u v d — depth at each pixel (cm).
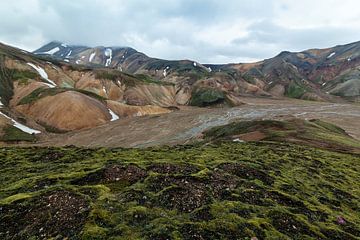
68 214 1750
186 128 12962
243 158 3928
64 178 2450
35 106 14500
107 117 14800
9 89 16738
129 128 13262
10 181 2889
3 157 4150
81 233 1566
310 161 4619
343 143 7275
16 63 19100
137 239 1538
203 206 1939
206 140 9388
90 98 15262
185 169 2625
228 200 2119
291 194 2631
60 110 13862
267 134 7844
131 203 1920
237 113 16875
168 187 2134
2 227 1744
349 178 4081
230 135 8931
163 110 17750
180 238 1581
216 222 1772
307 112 18350
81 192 2027
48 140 12094
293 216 2055
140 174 2412
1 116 12800
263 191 2405
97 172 2459
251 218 1920
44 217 1753
